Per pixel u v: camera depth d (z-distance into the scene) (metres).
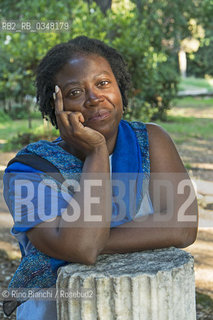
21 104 16.19
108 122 1.61
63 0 8.68
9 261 4.42
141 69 9.16
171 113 18.28
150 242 1.61
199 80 35.81
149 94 14.47
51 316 1.62
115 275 1.45
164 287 1.47
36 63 9.17
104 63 1.63
